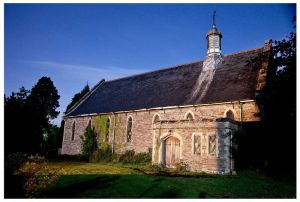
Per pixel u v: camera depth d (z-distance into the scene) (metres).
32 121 19.92
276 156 16.06
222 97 20.34
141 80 31.67
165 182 12.55
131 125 26.20
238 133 17.11
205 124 17.36
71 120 33.81
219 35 25.69
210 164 16.52
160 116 23.67
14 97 19.17
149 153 23.14
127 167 19.94
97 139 29.28
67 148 32.94
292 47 14.45
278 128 16.17
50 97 36.69
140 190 11.09
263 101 17.67
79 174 14.81
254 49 23.78
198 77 25.19
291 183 13.02
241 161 16.66
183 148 18.20
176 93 24.75
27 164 13.80
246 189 11.77
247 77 20.98
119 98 30.64
